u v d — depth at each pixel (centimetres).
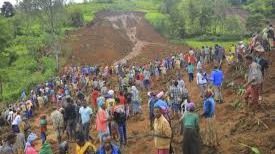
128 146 1722
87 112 1705
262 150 1321
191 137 1186
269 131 1450
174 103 1969
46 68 5834
